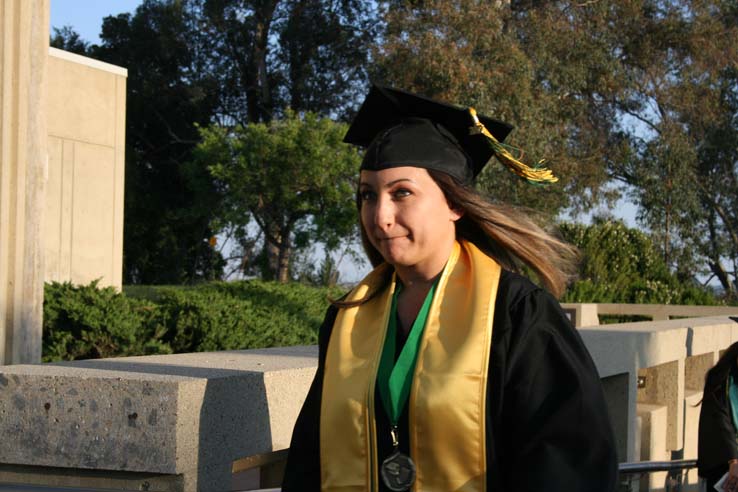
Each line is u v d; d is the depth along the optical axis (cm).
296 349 400
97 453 264
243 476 544
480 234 224
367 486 203
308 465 222
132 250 3209
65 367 295
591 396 188
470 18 2200
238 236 2634
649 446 628
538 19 2431
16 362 459
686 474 522
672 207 2786
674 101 2712
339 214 2320
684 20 2695
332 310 235
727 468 448
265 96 3375
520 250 216
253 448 286
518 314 198
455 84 2175
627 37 2709
